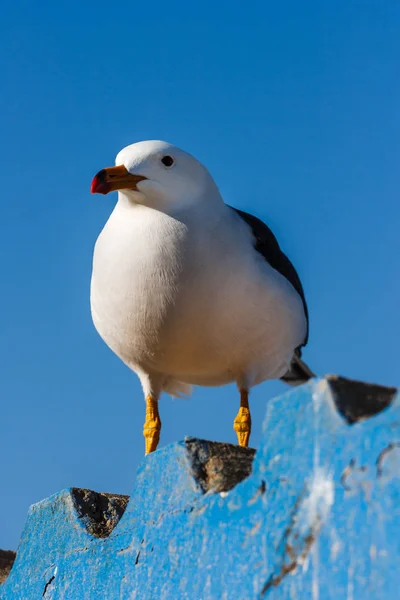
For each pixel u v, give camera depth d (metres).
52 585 9.53
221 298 10.97
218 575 7.27
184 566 7.69
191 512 7.75
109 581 8.67
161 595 7.88
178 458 8.05
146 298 10.95
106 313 11.41
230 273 10.98
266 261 11.63
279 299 11.39
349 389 6.54
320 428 6.52
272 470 6.91
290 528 6.65
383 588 5.89
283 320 11.50
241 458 8.02
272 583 6.72
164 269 10.87
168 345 11.31
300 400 6.73
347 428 6.31
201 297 10.90
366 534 6.06
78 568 9.19
